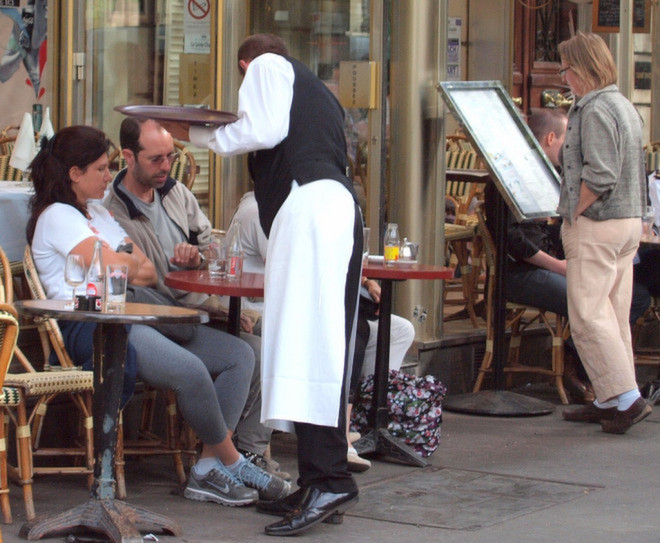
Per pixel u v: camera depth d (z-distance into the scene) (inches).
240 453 393.7
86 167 367.2
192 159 522.0
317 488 337.4
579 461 442.3
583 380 566.6
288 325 327.0
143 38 584.7
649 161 740.0
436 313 548.7
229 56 569.6
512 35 798.5
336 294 329.1
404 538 337.1
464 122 505.7
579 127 476.7
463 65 813.9
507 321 584.1
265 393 329.4
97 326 318.7
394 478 409.4
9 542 319.0
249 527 344.2
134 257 383.2
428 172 540.7
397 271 394.3
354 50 544.7
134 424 432.8
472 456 446.3
